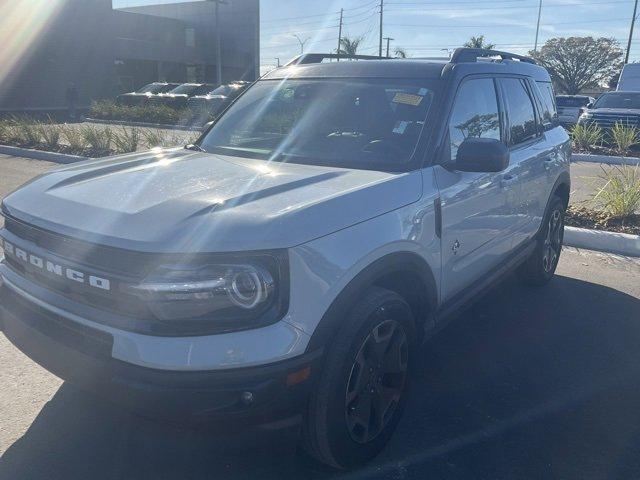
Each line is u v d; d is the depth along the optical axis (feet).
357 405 9.86
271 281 8.35
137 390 8.13
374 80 13.52
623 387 13.19
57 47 110.42
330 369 9.09
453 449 10.92
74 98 91.50
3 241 10.57
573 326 16.29
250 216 8.65
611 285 19.56
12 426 11.14
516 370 13.84
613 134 50.42
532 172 16.10
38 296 9.53
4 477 9.84
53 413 11.57
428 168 11.55
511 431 11.50
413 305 11.63
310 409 9.18
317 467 10.36
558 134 19.01
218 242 8.18
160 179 10.46
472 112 13.48
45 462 10.21
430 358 14.34
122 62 139.64
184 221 8.53
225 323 8.20
